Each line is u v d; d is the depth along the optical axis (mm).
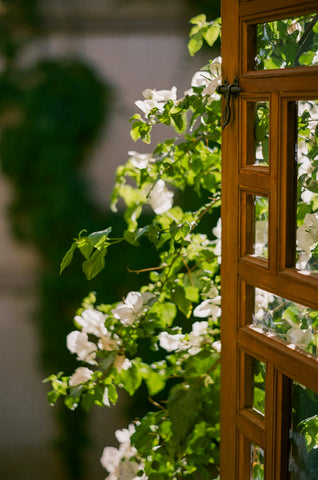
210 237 3668
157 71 4223
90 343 1946
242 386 1402
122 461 1938
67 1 4152
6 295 4078
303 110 1154
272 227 1226
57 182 4176
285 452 1270
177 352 2020
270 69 1215
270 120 1211
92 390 1928
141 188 1998
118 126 4234
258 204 1306
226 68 1350
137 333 1930
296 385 1242
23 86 4180
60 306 4004
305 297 1153
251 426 1361
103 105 4211
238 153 1329
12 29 4160
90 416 3482
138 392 3443
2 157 4195
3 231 4211
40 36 4184
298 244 1194
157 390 1989
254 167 1288
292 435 1264
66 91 4180
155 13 4184
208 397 1855
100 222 4164
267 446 1297
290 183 1199
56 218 4156
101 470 3166
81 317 1987
